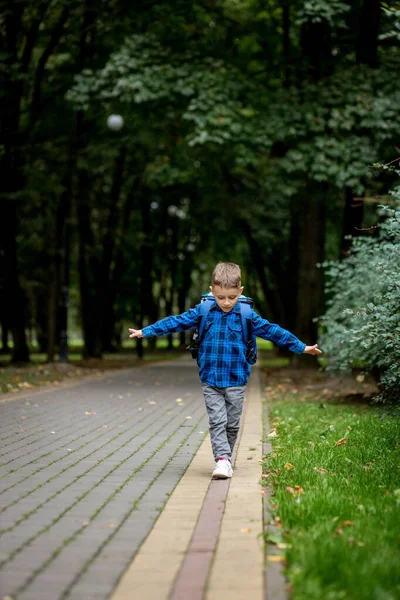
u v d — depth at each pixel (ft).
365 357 33.76
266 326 19.92
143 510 15.83
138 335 19.72
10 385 49.11
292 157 53.62
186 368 81.00
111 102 60.39
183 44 59.62
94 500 16.78
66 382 55.57
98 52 68.33
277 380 59.41
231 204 74.49
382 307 25.13
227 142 54.85
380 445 23.68
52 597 10.62
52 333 78.33
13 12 66.80
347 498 15.90
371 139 53.52
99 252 91.56
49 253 79.46
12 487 18.16
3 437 26.68
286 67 59.77
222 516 15.02
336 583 10.41
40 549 12.96
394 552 11.90
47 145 71.26
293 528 13.67
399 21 35.83
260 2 65.36
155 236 118.42
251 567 11.70
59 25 68.74
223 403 20.08
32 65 77.00
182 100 57.77
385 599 9.79
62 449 24.18
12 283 75.20
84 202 86.69
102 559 12.42
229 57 60.44
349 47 61.87
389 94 52.75
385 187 58.29
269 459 21.59
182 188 94.02
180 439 26.81
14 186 72.13
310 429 28.71
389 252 27.07
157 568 11.83
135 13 62.59
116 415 34.47
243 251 115.34
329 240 96.43
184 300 144.15
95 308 94.84
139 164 87.40
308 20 55.98
